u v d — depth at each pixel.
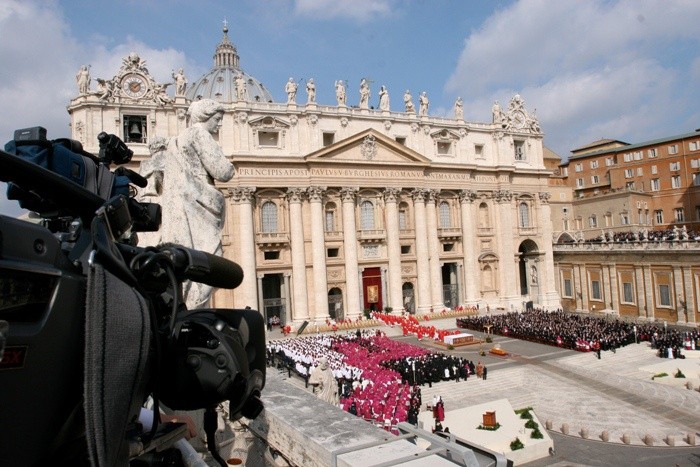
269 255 67.00
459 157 78.81
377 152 71.00
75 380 2.19
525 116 84.69
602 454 30.42
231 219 64.06
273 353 47.38
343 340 54.03
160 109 60.94
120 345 2.15
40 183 2.47
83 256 2.43
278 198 67.31
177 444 4.09
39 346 1.97
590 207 101.00
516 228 82.00
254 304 63.44
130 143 60.12
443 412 33.22
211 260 3.16
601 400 39.66
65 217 2.96
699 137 90.75
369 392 33.62
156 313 2.90
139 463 3.13
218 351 2.72
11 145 2.98
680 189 93.38
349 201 69.56
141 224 3.73
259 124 66.06
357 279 69.56
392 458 6.92
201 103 10.62
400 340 59.66
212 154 10.23
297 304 66.44
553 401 39.59
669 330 60.72
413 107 75.38
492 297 79.81
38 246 2.10
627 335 55.50
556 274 88.69
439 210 77.44
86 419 1.99
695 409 37.50
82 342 2.24
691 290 65.81
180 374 2.67
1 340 1.69
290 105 67.75
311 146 68.44
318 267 67.25
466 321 66.50
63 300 2.12
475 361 49.41
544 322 64.56
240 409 2.97
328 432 8.64
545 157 115.75
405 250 74.69
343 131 70.56
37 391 1.98
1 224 1.92
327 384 21.72
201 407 2.78
